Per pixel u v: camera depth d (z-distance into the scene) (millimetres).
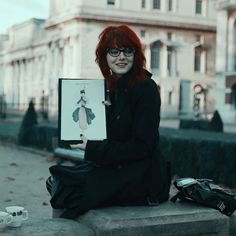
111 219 3498
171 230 3658
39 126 20234
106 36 3811
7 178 12188
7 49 90375
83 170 3922
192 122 27703
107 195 3701
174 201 4062
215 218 3832
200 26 65750
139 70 3777
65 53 63781
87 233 3523
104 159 3645
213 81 66938
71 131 3703
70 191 3807
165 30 64312
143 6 63094
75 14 59906
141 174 3762
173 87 64500
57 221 3627
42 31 76750
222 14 48250
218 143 10836
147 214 3635
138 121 3668
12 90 88125
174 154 12195
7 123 40781
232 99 47188
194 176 11484
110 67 3814
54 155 16375
